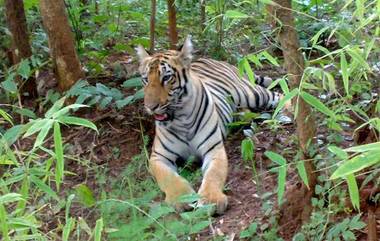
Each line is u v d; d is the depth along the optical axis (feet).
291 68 13.47
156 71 18.78
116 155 20.56
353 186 8.99
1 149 10.65
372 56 13.75
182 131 19.40
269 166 18.40
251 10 16.51
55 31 22.21
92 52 25.52
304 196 14.67
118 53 27.48
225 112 21.22
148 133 21.47
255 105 23.06
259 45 23.89
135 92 23.58
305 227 13.79
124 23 28.32
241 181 18.39
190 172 19.57
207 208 14.55
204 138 19.34
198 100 19.34
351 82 14.90
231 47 25.89
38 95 23.90
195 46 26.20
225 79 22.59
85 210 17.43
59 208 16.69
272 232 14.53
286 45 13.39
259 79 23.84
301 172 11.00
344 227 13.06
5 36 24.47
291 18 13.30
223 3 24.89
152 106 18.70
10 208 16.14
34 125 9.62
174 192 17.39
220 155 18.90
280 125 20.06
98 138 21.44
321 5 23.63
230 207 17.12
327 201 14.35
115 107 22.50
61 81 22.74
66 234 10.41
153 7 24.62
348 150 7.54
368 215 13.17
